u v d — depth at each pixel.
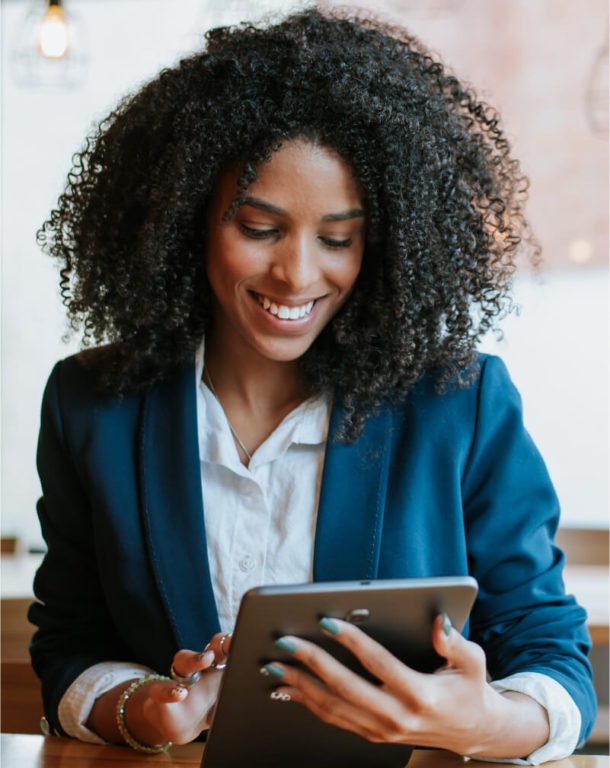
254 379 1.41
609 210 3.04
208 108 1.28
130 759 1.25
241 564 1.36
